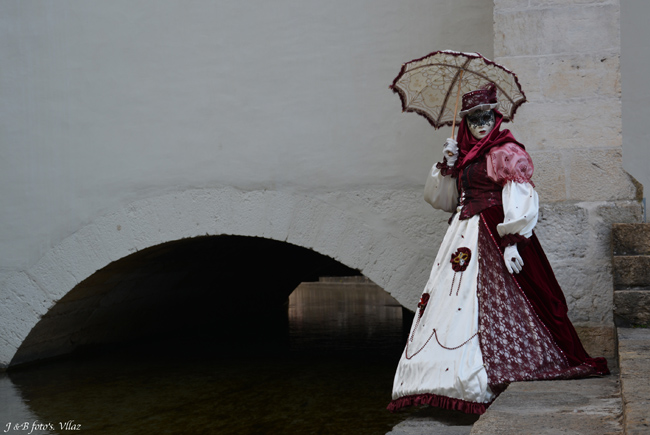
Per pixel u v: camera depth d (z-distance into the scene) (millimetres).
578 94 4000
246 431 4047
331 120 5270
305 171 5324
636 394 2037
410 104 3674
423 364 2922
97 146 5965
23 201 6180
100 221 5918
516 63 4078
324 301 16453
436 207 3564
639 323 3670
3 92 6262
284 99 5402
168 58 5746
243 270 9672
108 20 5953
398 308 13688
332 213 5223
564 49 4023
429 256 4961
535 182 4023
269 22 5457
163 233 5715
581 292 3902
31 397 5109
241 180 5500
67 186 6055
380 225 5098
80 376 5922
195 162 5633
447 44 5000
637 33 5418
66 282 6039
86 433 4094
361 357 6676
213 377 5754
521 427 2070
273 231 5383
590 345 3836
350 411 4477
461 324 2932
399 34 5117
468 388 2756
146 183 5789
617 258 3734
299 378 5629
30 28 6203
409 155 5062
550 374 2826
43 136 6141
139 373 6016
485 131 3291
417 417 2953
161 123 5754
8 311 6188
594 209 3934
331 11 5297
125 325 7777
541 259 3186
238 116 5523
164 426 4199
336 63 5273
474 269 3037
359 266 5129
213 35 5609
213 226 5559
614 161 3934
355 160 5195
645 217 5234
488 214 3109
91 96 5992
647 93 5379
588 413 2227
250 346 7656
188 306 9016
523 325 2928
